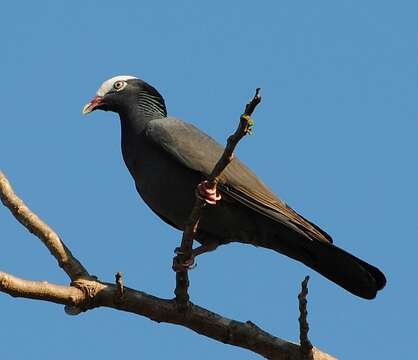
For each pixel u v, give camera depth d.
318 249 11.52
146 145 12.03
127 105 12.88
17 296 8.34
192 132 11.92
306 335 9.09
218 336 9.55
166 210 11.98
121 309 9.16
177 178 11.65
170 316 9.38
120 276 8.84
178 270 9.26
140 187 12.20
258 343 9.51
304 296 8.84
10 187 9.32
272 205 11.35
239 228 11.66
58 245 9.05
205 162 11.50
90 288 8.88
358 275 11.51
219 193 11.31
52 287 8.58
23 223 9.20
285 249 11.92
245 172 11.55
